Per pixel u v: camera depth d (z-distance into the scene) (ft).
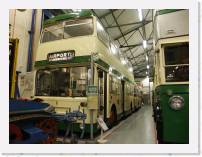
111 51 25.12
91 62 17.02
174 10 12.64
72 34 19.34
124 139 17.60
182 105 11.31
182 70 11.93
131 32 49.93
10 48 13.94
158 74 13.34
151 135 19.47
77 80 17.67
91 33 18.34
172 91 11.69
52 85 18.94
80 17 19.38
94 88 16.34
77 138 16.93
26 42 26.07
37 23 27.76
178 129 11.23
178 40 12.11
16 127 11.65
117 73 27.66
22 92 23.17
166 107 11.70
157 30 12.92
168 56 12.39
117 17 39.52
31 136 11.99
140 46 61.98
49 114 14.55
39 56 20.20
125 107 33.60
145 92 107.45
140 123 29.04
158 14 13.05
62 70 18.60
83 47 17.90
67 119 15.26
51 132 14.98
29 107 12.46
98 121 17.19
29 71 25.61
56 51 19.08
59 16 20.54
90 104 16.20
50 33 20.44
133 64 86.79
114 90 25.05
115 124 26.35
